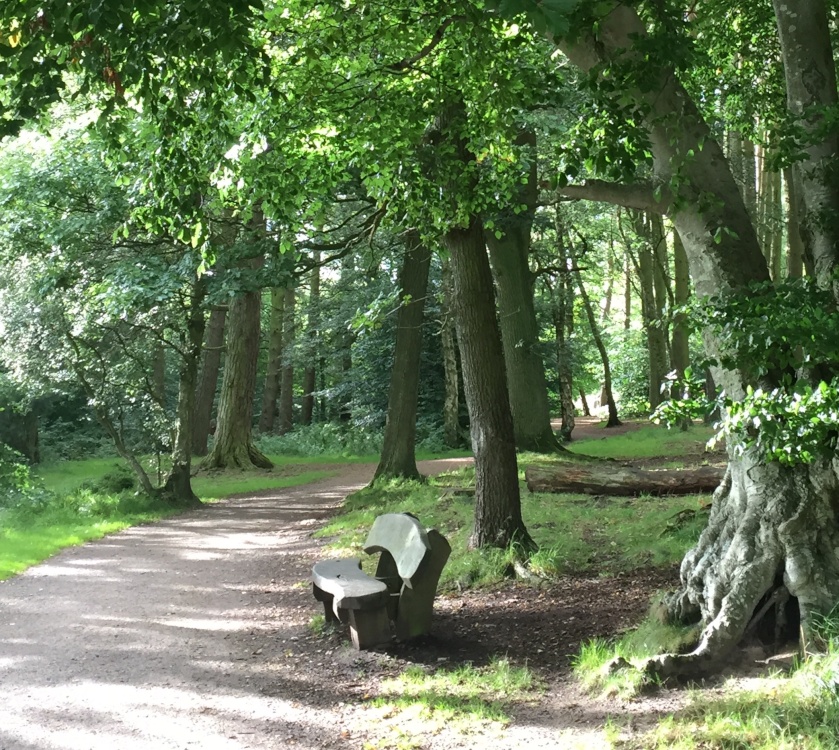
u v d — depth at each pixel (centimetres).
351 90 754
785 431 382
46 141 1434
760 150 1911
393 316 2722
